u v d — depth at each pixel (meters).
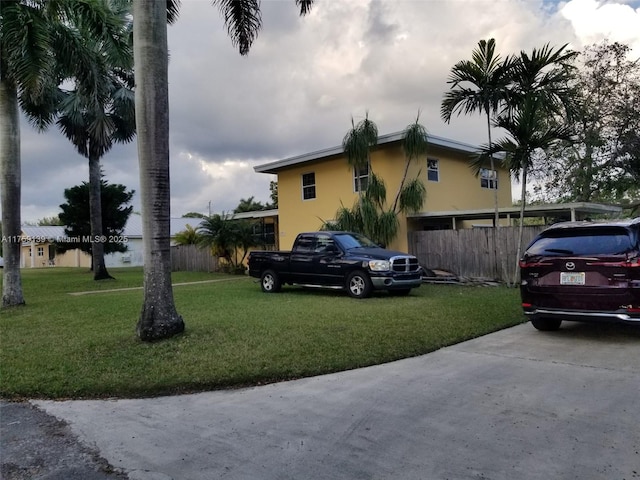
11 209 11.83
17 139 11.96
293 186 20.31
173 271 25.72
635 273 6.06
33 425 4.18
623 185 20.64
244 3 10.42
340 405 4.45
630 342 6.55
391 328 7.47
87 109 18.78
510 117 11.76
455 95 12.34
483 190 20.14
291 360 5.85
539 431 3.71
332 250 12.21
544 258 6.81
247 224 22.30
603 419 3.90
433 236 15.77
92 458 3.50
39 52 11.05
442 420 3.99
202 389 5.09
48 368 5.77
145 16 6.89
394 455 3.39
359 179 16.28
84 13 12.23
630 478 2.98
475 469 3.15
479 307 9.36
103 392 5.02
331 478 3.10
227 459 3.43
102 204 28.83
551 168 21.42
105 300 12.45
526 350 6.26
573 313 6.52
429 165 17.47
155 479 3.16
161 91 7.00
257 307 10.02
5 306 11.70
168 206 7.16
